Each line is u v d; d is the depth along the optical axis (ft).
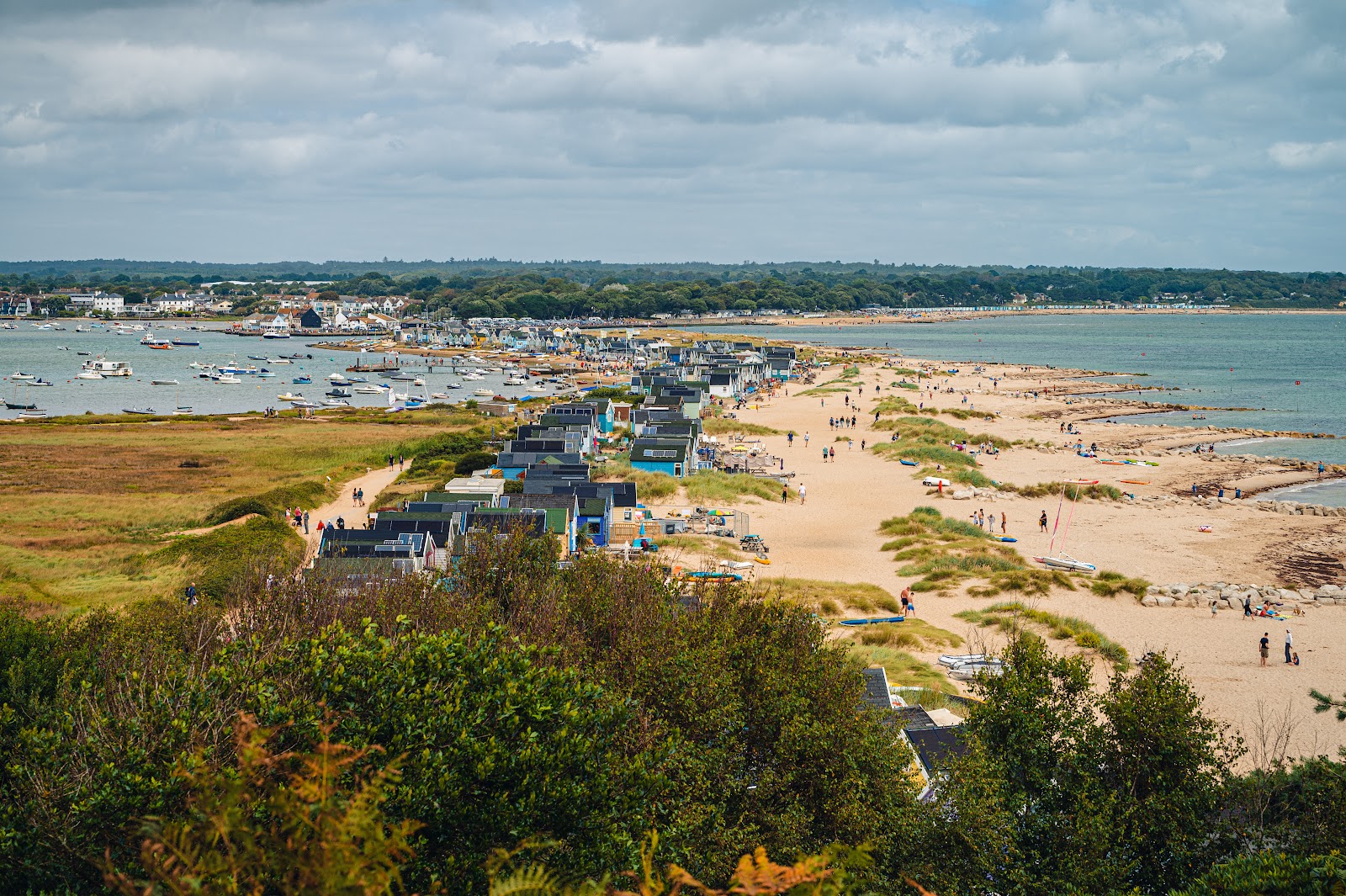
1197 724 91.66
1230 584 241.76
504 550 144.66
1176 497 345.31
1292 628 206.08
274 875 36.29
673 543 265.95
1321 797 83.71
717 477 354.95
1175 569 257.14
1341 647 193.98
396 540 216.54
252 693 74.38
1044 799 86.17
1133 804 84.07
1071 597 225.56
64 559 241.76
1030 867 80.53
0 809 66.69
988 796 82.58
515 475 356.79
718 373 631.97
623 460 387.14
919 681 160.04
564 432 389.19
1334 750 143.33
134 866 61.67
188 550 241.14
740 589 139.64
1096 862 78.95
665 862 71.36
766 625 118.93
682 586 147.64
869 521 304.71
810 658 108.58
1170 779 86.28
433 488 325.62
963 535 280.51
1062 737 91.35
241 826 35.24
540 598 124.77
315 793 36.06
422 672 75.31
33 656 103.04
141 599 193.88
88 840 63.41
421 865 62.75
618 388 648.79
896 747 96.68
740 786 90.53
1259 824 82.84
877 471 385.29
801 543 278.26
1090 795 84.74
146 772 65.77
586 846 68.18
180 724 68.74
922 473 374.22
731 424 492.95
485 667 77.41
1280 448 458.91
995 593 224.53
